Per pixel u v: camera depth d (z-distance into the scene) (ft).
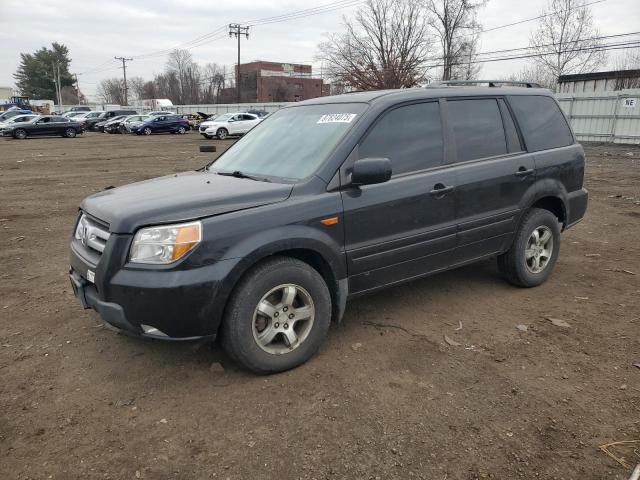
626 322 13.76
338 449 8.84
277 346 11.35
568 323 13.78
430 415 9.74
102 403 10.28
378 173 11.19
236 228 10.37
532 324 13.74
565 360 11.77
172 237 9.94
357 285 12.44
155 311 9.90
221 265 10.15
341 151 12.00
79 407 10.16
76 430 9.44
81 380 11.16
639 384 10.70
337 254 11.72
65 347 12.68
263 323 11.07
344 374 11.25
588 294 15.90
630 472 8.21
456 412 9.82
